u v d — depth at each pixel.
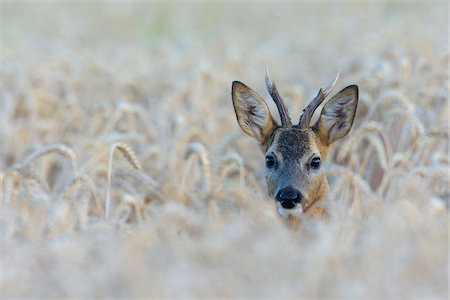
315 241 10.02
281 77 22.53
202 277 9.11
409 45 21.53
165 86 21.47
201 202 13.24
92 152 16.11
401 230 10.14
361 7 32.94
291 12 35.19
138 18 34.91
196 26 34.03
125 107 16.98
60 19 33.25
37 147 17.28
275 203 13.22
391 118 15.59
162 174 15.88
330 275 9.23
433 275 9.27
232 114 18.95
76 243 10.34
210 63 21.61
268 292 8.84
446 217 11.40
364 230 11.01
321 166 13.68
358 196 13.56
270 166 13.79
